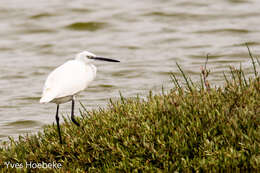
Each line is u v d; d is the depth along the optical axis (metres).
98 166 8.55
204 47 22.30
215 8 29.55
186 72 18.28
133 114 9.23
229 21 26.70
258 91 9.20
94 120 9.61
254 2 30.23
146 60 21.16
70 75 9.55
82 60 10.14
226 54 20.45
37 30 27.84
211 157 7.98
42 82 19.23
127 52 22.97
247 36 23.53
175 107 9.06
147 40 24.73
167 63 20.22
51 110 15.38
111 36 26.16
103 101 15.65
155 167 8.08
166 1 31.70
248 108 8.60
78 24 28.03
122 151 8.45
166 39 24.53
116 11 30.44
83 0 33.47
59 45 25.11
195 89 9.63
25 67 21.59
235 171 7.75
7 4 32.66
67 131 9.79
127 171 8.09
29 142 9.66
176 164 7.98
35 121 14.34
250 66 17.48
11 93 17.78
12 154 9.23
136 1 32.53
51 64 22.05
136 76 18.77
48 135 9.91
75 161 8.75
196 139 8.33
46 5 32.22
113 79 18.62
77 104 15.59
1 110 15.74
